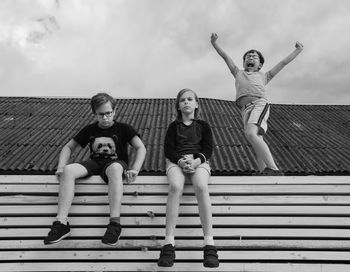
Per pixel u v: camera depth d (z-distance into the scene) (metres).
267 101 4.33
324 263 3.30
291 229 3.44
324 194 3.60
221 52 4.72
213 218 3.49
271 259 3.31
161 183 3.60
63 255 3.31
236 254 3.32
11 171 6.63
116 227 3.22
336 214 3.52
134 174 3.54
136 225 3.46
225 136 8.43
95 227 3.46
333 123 10.12
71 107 10.59
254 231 3.44
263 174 4.00
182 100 3.80
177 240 3.35
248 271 3.25
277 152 7.77
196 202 3.51
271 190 3.60
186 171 3.44
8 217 3.50
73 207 3.51
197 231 3.40
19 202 3.56
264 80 4.43
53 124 9.12
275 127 9.48
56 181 3.62
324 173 6.84
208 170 3.51
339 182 3.61
